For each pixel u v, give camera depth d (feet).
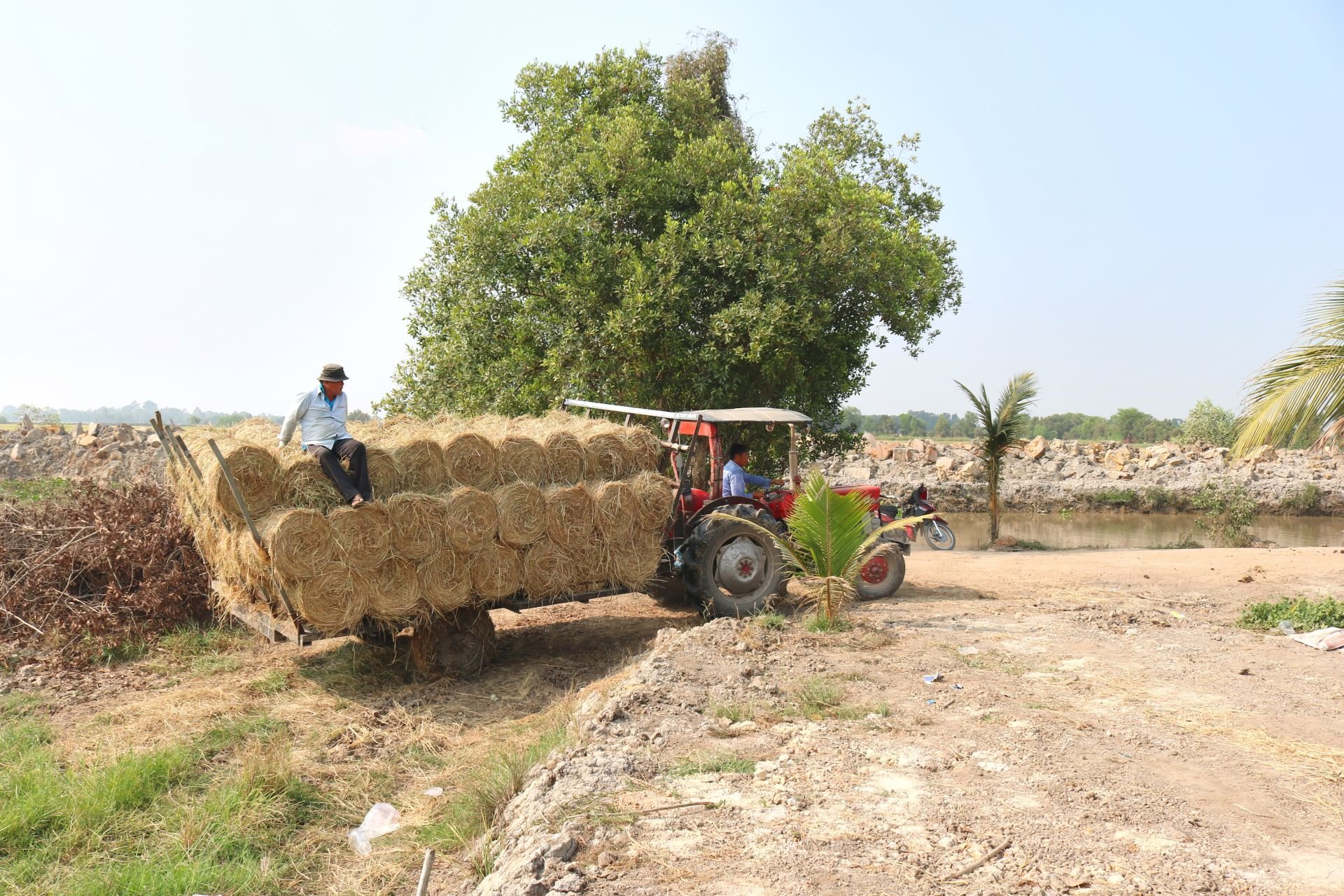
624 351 41.14
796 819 12.51
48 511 30.30
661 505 25.00
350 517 19.97
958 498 95.40
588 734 16.25
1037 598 32.04
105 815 15.38
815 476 24.68
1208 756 14.71
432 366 46.14
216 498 19.61
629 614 31.37
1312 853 11.25
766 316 39.01
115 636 25.58
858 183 45.93
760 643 22.16
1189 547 64.18
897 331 46.85
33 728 19.48
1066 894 10.25
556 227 40.81
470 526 21.66
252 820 15.33
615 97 46.52
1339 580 35.68
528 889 10.61
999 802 12.95
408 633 24.18
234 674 23.89
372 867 13.87
